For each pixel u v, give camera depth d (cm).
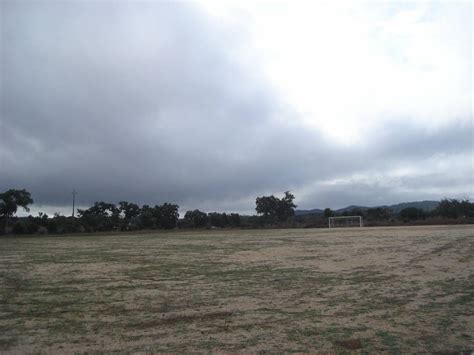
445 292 862
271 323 660
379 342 561
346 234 2966
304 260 1457
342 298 832
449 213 5253
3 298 888
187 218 7412
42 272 1283
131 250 2081
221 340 578
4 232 5297
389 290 898
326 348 540
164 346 555
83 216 6538
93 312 755
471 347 541
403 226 4203
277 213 7875
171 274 1197
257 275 1147
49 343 575
